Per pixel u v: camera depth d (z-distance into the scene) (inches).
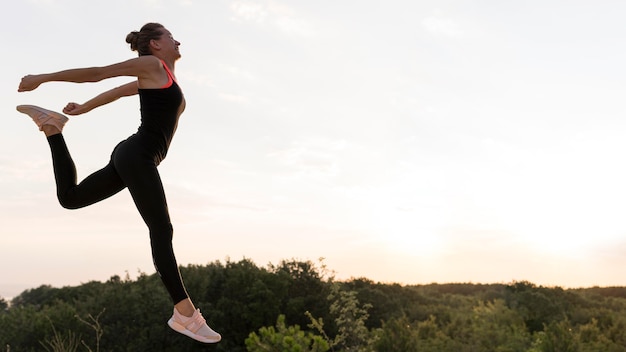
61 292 1535.4
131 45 129.6
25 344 1079.6
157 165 123.3
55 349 285.0
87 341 1082.7
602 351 714.2
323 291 1238.9
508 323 930.1
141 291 1206.3
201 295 1258.0
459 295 1594.5
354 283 1465.3
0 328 1123.9
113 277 1393.9
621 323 823.7
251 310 1222.3
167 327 1143.6
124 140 123.6
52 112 128.9
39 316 1138.7
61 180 127.0
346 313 592.4
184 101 129.0
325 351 523.2
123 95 142.1
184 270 1333.7
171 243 118.7
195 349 1155.9
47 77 115.0
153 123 120.0
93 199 127.5
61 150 128.0
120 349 1097.4
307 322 1214.9
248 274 1286.9
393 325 727.7
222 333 1198.3
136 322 1151.6
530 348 757.3
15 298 1691.7
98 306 1169.4
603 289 1455.5
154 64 120.3
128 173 117.4
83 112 140.2
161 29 128.0
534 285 1289.4
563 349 689.0
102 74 117.2
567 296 1322.6
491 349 754.8
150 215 117.8
